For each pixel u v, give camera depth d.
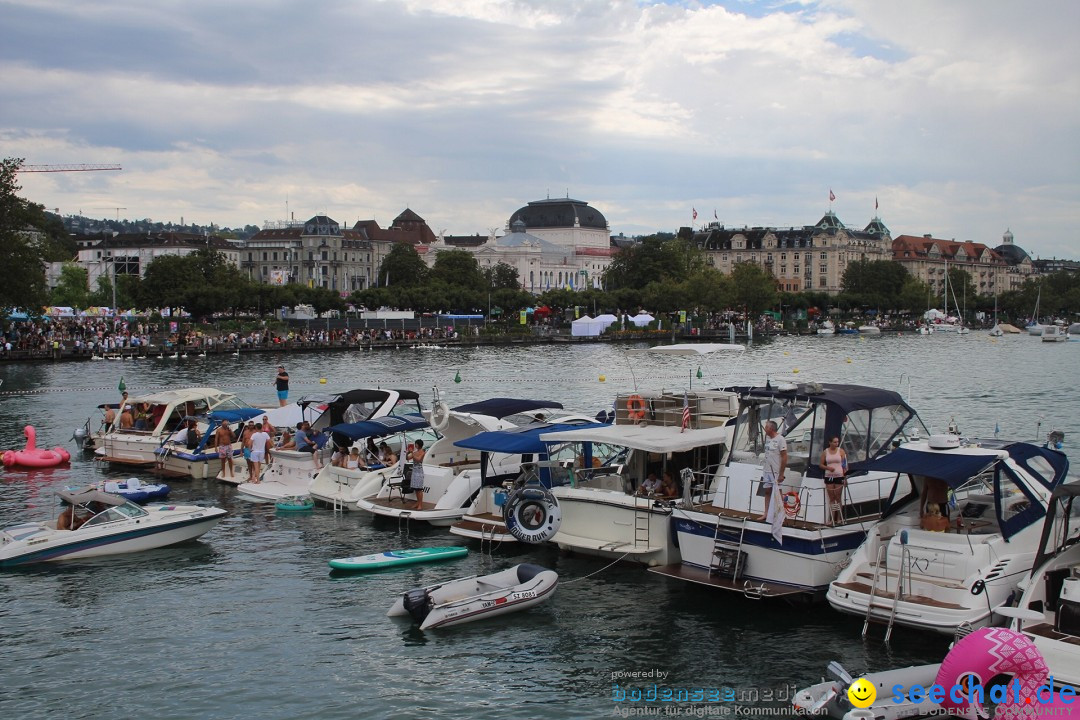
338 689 21.09
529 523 29.03
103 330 133.00
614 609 25.34
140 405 48.34
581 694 20.77
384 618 25.11
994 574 22.03
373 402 44.19
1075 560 21.36
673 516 26.75
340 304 186.88
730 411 31.05
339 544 31.86
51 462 46.38
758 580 25.09
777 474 24.83
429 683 21.36
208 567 29.59
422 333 157.00
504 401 39.78
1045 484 25.05
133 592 27.36
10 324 124.31
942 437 24.42
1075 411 64.88
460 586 25.41
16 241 109.44
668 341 172.50
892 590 22.64
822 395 27.06
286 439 42.47
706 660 22.22
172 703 20.53
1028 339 196.50
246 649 23.25
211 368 105.50
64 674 21.97
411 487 33.88
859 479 26.38
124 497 34.75
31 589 27.67
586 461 34.12
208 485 41.53
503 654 22.78
